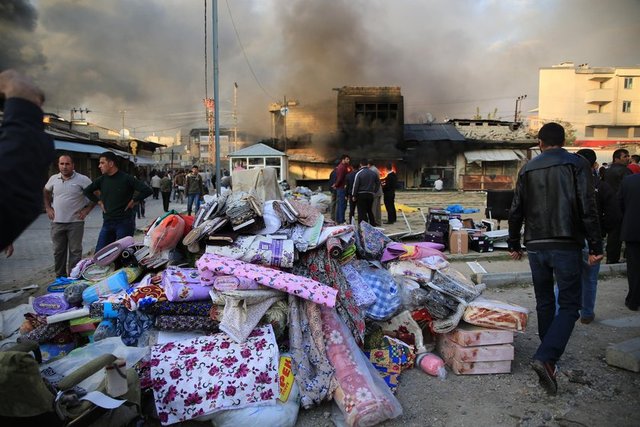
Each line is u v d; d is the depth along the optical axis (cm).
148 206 2316
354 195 1080
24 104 142
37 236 1175
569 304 342
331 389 309
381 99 3631
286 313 338
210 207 407
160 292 339
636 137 5072
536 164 355
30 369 189
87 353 285
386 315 381
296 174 3550
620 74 4991
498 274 637
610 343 427
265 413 283
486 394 336
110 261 407
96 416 225
